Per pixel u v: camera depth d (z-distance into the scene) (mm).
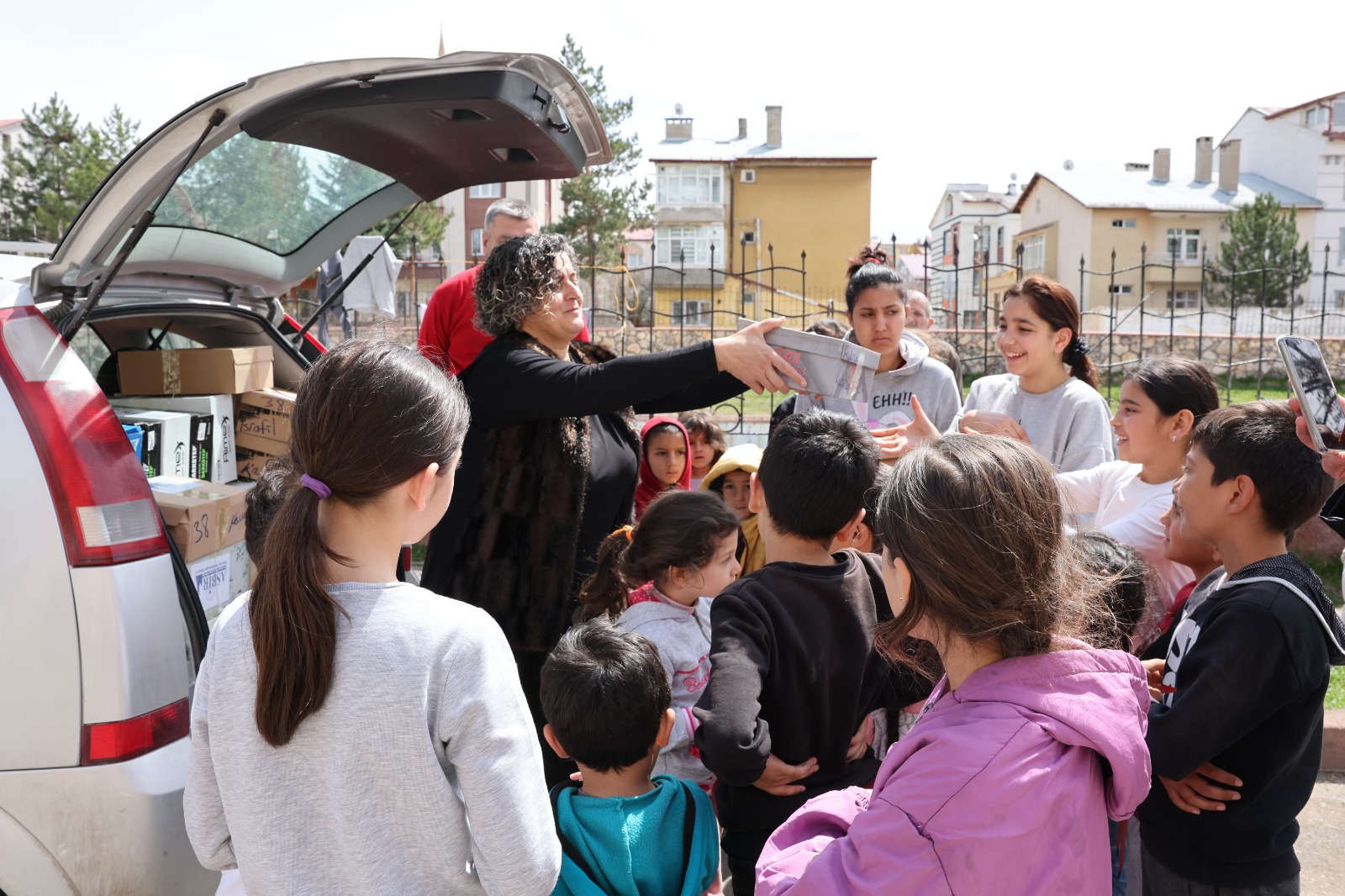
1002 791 1202
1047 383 3420
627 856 1758
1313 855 3119
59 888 1892
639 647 1854
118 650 1890
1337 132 46719
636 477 2920
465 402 1437
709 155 42219
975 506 1282
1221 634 1678
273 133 2363
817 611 1935
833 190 42219
